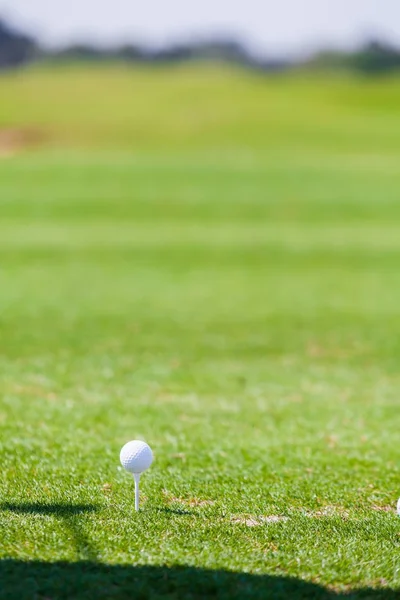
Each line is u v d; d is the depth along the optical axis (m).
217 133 125.12
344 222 69.94
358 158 102.75
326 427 22.91
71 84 181.12
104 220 69.38
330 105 154.00
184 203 76.31
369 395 27.50
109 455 18.67
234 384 28.78
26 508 14.16
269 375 30.52
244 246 60.72
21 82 183.38
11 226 66.19
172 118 137.50
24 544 12.24
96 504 14.48
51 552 11.92
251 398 26.64
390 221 70.31
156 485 16.03
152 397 26.28
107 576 11.07
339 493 15.90
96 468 17.30
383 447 20.64
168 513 14.05
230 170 92.62
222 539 12.77
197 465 18.19
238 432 22.03
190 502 15.03
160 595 10.65
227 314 42.16
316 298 46.31
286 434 21.95
